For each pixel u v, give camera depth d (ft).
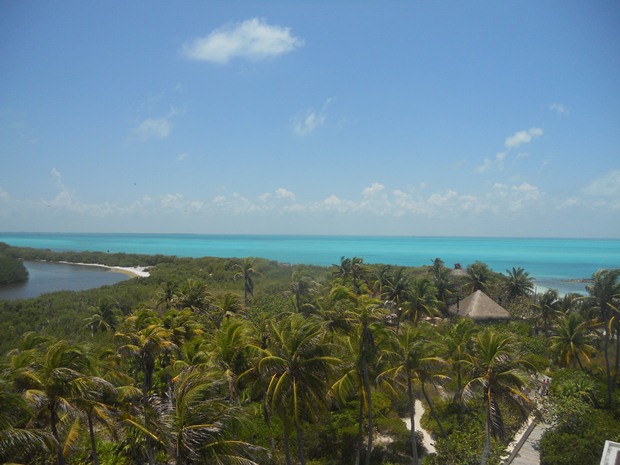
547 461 84.07
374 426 102.78
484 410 103.24
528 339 160.15
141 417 61.11
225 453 56.80
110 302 195.83
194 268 408.26
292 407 69.36
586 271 532.32
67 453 67.97
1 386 51.75
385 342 88.28
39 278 428.15
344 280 225.56
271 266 404.98
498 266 595.47
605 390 121.29
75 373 59.26
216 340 84.33
